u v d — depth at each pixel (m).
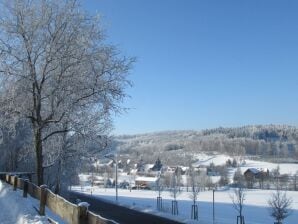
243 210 56.56
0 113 18.73
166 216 40.09
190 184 116.62
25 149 27.67
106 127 22.03
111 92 18.92
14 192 18.02
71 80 18.42
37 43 17.91
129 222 35.25
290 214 46.25
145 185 127.38
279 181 114.94
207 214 49.44
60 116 19.00
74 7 18.47
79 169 28.83
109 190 114.75
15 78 17.81
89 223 7.26
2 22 17.61
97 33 18.73
